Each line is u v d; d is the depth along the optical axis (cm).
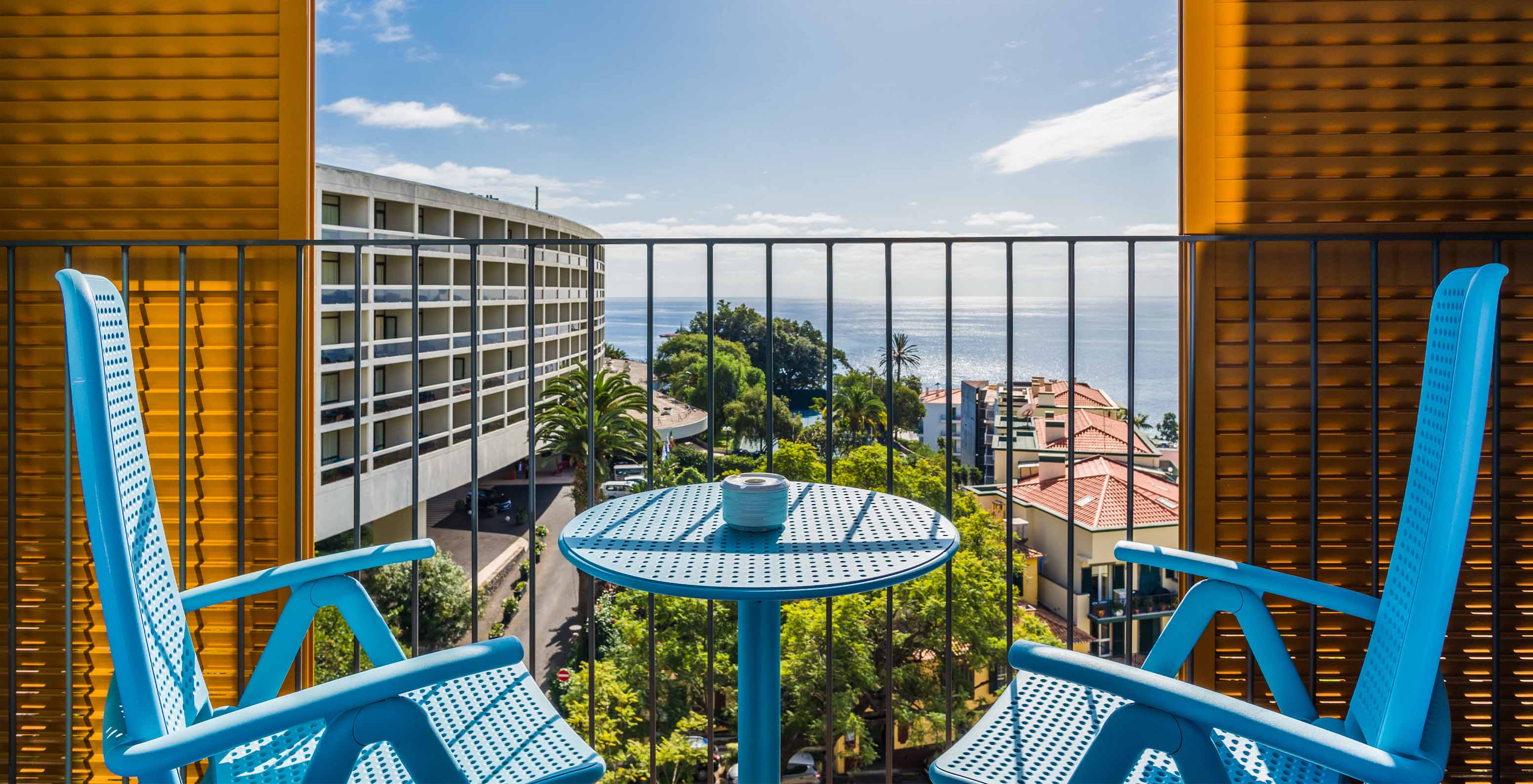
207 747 81
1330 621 211
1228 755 116
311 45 214
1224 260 207
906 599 1877
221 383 212
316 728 122
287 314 212
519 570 2741
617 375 2538
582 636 2294
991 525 1773
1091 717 121
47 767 215
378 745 117
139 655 88
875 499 161
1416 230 207
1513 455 209
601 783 110
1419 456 99
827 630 194
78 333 91
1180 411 212
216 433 212
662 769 1877
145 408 212
